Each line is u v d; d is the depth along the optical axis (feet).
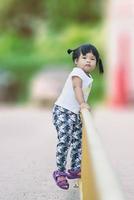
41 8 168.25
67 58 146.00
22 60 148.77
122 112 93.61
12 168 33.53
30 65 148.36
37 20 167.53
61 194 25.30
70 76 24.11
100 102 132.26
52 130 60.39
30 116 83.41
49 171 32.14
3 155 39.91
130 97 104.99
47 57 147.74
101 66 24.43
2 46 155.02
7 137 54.19
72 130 24.41
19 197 25.02
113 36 108.17
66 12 161.68
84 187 19.62
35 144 47.42
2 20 164.55
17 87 147.95
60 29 160.15
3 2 165.78
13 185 27.86
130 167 34.09
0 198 24.82
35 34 164.66
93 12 162.30
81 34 148.25
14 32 163.63
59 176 24.75
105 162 10.99
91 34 148.15
